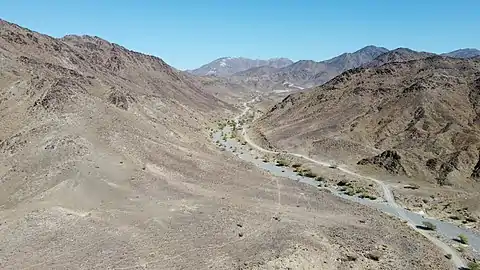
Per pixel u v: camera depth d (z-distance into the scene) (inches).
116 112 2888.8
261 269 1412.4
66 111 2623.0
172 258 1487.5
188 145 3031.5
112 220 1739.7
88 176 2030.0
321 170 3021.7
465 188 2588.6
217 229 1747.0
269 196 2300.7
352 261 1573.6
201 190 2241.6
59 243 1526.8
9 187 2016.5
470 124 3427.7
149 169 2332.7
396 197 2490.2
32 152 2225.6
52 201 1830.7
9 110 2674.7
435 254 1743.4
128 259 1456.7
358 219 2063.2
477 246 1859.0
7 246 1489.9
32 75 3038.9
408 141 3336.6
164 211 1881.2
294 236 1712.6
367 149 3366.1
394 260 1637.6
